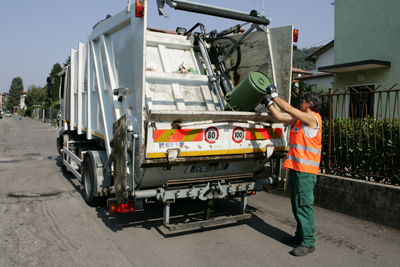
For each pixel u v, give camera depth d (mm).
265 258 3605
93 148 5902
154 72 4621
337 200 5211
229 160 4094
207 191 4133
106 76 4938
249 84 4219
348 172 5293
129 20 4059
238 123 4090
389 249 3873
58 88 9445
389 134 4801
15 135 21031
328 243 4043
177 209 5375
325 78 16453
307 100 3898
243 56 5141
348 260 3586
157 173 3844
